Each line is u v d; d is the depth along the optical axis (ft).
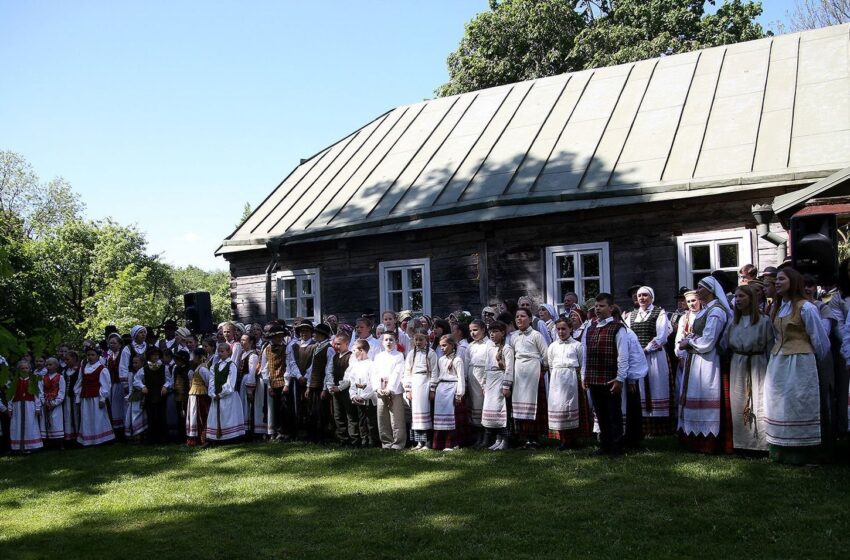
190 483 27.48
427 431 31.45
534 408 29.30
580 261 42.91
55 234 168.66
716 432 26.04
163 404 39.19
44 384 39.91
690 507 19.83
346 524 20.48
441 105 60.90
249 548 19.03
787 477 22.22
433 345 32.58
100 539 20.77
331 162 62.18
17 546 20.54
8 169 175.32
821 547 16.47
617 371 26.55
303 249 54.54
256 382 37.63
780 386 24.07
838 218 33.22
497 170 48.39
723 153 40.09
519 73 95.35
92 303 152.35
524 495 21.97
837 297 25.85
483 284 45.75
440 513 20.80
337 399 33.65
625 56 87.04
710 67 48.29
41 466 34.09
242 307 58.85
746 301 25.46
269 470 28.84
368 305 51.11
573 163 45.29
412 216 47.98
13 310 72.43
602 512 19.80
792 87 42.75
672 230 40.06
